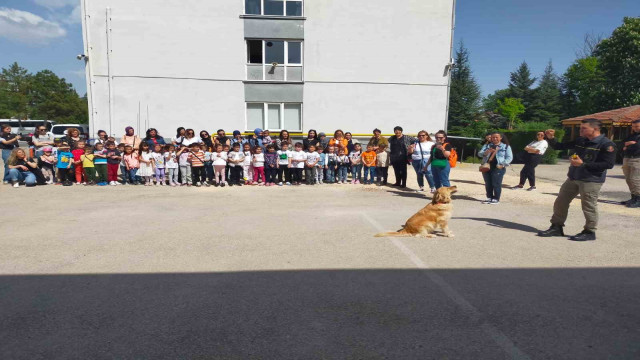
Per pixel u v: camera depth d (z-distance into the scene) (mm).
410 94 17438
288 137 11859
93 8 15602
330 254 4809
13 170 10328
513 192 10141
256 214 7211
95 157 10852
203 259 4602
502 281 3961
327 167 11758
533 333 2941
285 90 16938
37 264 4410
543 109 47062
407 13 17031
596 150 5266
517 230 6090
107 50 15812
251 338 2852
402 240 5461
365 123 17391
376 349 2713
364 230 6031
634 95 27500
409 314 3234
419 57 17297
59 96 64500
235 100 16734
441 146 8930
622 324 3082
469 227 6270
